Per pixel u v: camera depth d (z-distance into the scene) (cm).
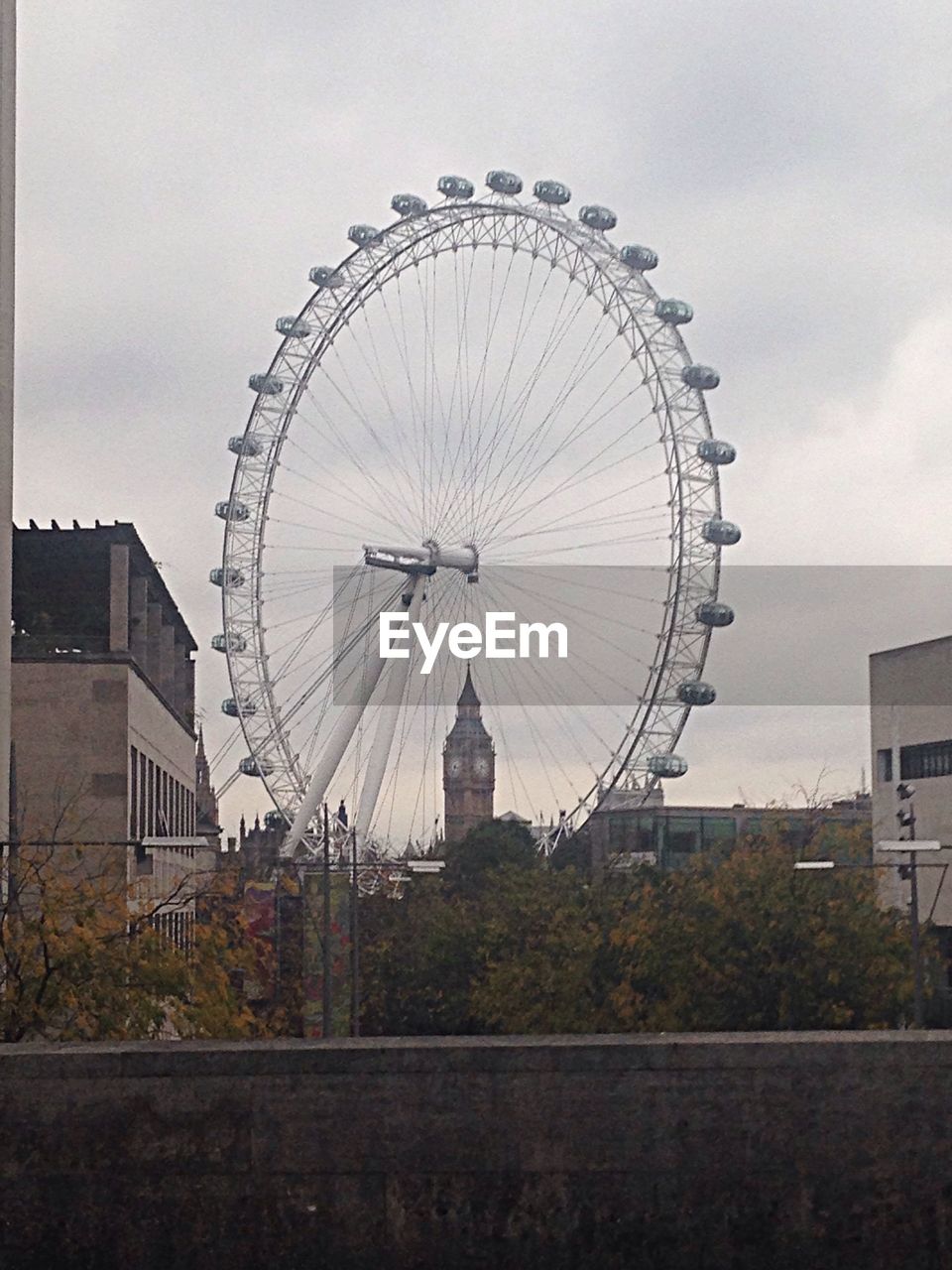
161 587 7575
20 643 6384
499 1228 1423
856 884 5491
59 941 3688
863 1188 1430
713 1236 1424
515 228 8081
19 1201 1417
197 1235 1416
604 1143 1427
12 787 5388
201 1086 1425
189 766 8900
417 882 8050
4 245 4369
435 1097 1427
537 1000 5841
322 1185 1422
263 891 7831
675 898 5550
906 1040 1441
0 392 4334
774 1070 1435
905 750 6975
